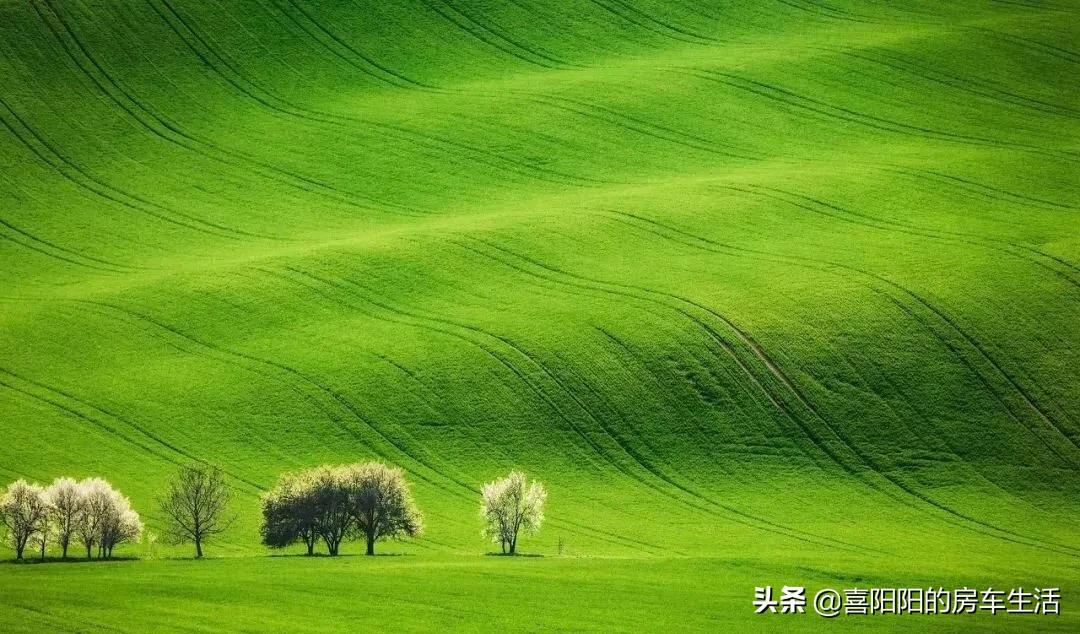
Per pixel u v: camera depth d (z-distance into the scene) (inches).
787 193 3951.8
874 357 3014.3
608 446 2810.0
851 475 2711.6
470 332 3189.0
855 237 3612.2
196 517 2204.7
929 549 2362.2
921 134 4527.6
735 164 4340.6
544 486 2682.1
